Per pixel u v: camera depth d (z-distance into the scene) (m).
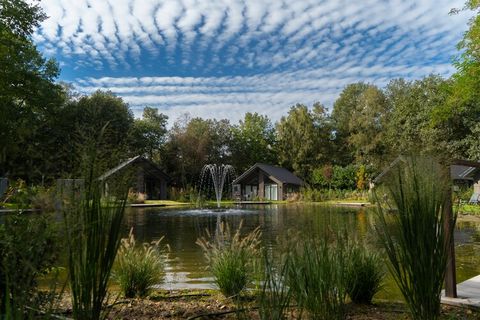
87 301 2.20
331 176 40.78
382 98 44.72
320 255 2.81
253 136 49.47
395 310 3.86
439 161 2.94
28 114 19.66
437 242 2.78
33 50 21.62
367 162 43.22
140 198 27.91
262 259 2.98
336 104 53.88
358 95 53.31
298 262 2.74
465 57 12.32
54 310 2.70
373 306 4.04
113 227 2.31
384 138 39.97
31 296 2.52
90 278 2.21
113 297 4.31
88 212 2.23
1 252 2.41
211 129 44.59
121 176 2.39
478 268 6.89
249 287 4.13
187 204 29.11
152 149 42.41
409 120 31.33
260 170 38.81
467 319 3.69
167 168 41.31
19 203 2.68
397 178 2.88
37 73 23.91
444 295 4.47
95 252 2.23
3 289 2.39
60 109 27.27
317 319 2.66
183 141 40.66
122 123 32.31
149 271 4.60
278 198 37.34
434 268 2.73
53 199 2.33
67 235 2.21
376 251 4.26
